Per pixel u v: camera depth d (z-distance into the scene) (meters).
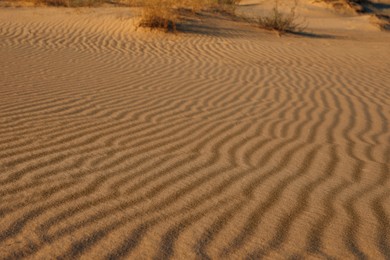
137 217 2.79
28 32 12.04
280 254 2.43
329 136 4.62
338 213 2.89
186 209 2.91
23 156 3.76
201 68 8.51
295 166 3.70
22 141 4.13
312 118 5.32
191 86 6.90
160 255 2.39
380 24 19.69
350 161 3.87
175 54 9.99
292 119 5.23
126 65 8.60
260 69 8.58
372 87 7.26
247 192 3.18
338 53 10.73
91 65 8.49
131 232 2.62
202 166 3.64
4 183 3.21
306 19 20.72
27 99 5.73
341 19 21.11
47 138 4.25
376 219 2.83
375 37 15.96
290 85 7.21
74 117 5.00
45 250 2.41
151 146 4.11
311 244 2.53
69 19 13.62
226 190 3.21
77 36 11.77
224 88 6.84
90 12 14.80
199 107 5.64
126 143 4.18
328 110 5.73
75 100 5.78
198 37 12.00
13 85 6.54
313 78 7.85
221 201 3.03
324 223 2.76
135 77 7.49
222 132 4.61
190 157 3.85
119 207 2.92
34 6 17.61
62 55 9.49
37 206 2.90
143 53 10.02
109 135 4.41
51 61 8.76
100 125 4.73
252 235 2.61
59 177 3.35
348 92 6.84
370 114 5.62
